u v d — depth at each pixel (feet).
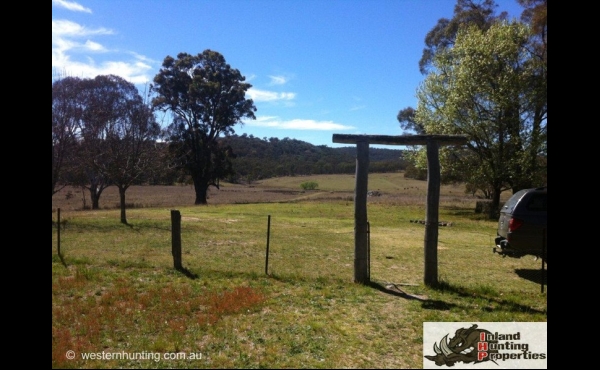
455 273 33.01
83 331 18.07
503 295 25.36
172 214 29.99
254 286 26.14
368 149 27.76
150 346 16.74
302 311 21.63
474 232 65.87
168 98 158.81
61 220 63.72
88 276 26.55
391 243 50.19
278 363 15.51
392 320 20.51
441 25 127.54
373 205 119.96
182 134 155.94
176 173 157.07
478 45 90.74
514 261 38.88
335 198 153.89
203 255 37.76
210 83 156.46
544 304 23.52
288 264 34.86
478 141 91.81
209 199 168.04
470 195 189.98
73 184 117.39
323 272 31.99
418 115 102.22
